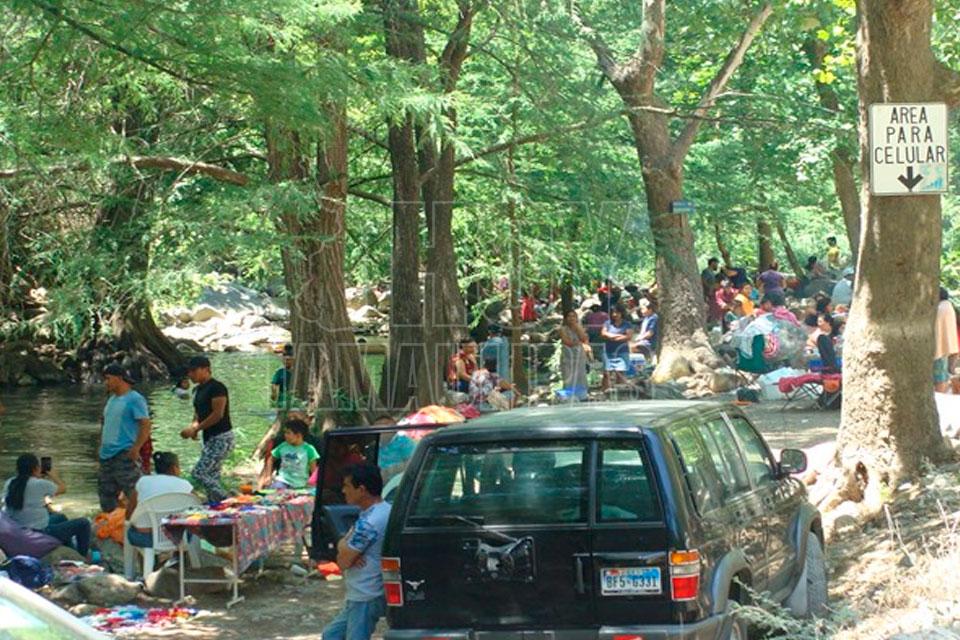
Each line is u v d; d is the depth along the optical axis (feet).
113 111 58.13
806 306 115.55
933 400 43.91
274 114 43.88
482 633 27.12
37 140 46.88
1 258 63.41
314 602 43.21
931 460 43.37
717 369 93.81
